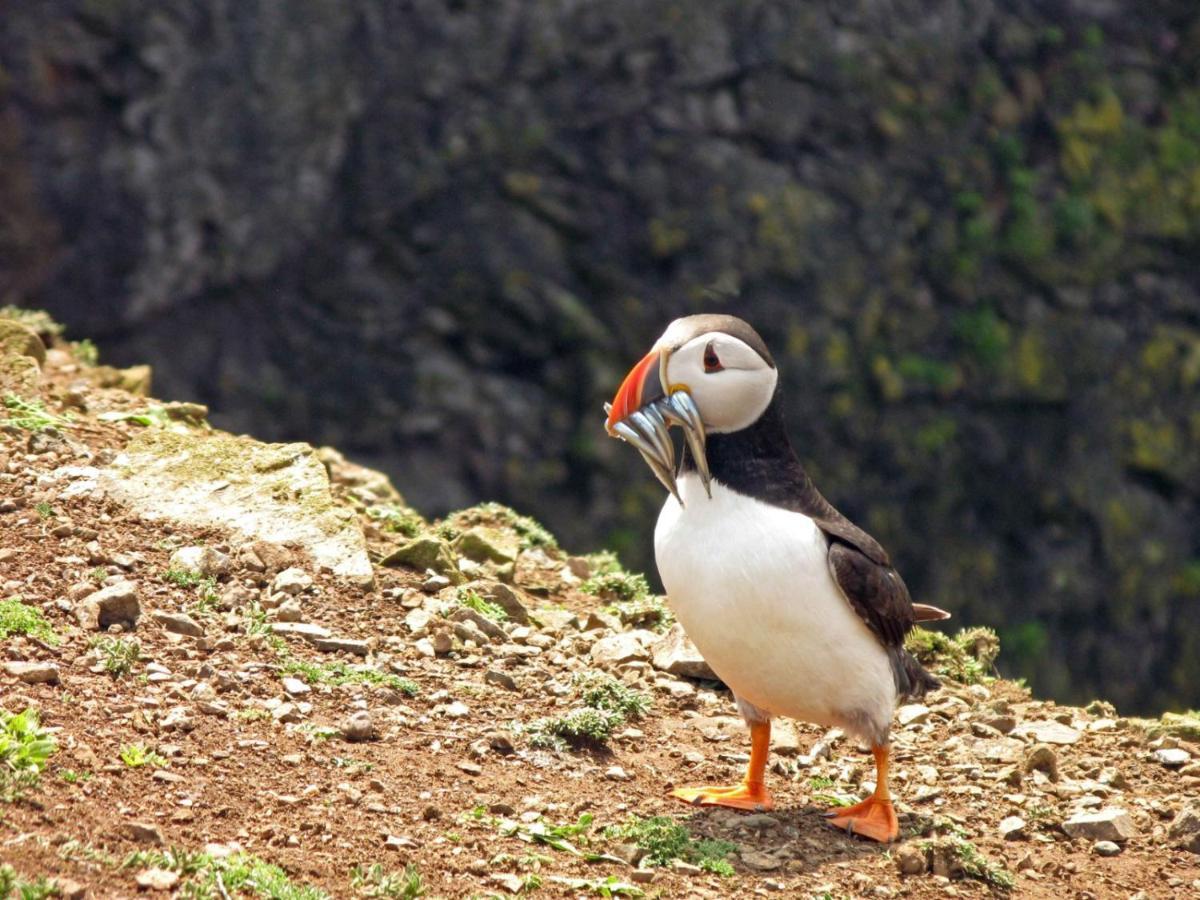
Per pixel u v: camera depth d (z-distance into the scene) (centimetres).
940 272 2180
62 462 778
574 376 2094
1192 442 2252
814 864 543
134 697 566
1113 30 2312
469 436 2072
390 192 2088
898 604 557
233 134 2039
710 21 2131
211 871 450
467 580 788
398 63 2080
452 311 2095
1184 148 2303
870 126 2178
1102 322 2231
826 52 2166
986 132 2236
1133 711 2192
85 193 2000
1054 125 2261
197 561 696
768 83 2144
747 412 546
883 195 2170
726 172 2128
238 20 2017
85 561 679
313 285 2095
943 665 808
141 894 432
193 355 2053
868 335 2139
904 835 577
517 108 2109
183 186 2025
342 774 548
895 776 650
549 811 557
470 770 576
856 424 2120
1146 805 639
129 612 628
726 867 528
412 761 574
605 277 2106
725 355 538
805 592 534
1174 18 2339
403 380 2080
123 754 516
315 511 758
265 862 470
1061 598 2167
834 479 2105
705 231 2111
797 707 562
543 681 676
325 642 659
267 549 723
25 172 1972
